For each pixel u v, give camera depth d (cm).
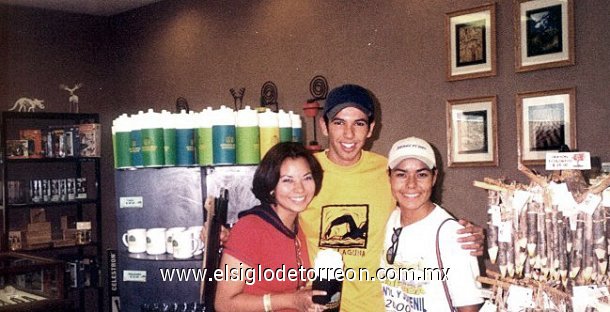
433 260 196
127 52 498
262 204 201
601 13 253
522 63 276
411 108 319
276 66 387
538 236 189
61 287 270
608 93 251
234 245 190
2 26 456
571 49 260
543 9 269
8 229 423
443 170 307
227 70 419
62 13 488
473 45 293
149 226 277
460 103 298
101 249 480
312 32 365
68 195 453
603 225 181
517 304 189
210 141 263
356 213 220
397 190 201
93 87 504
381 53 332
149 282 269
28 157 433
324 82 359
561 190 185
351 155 220
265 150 267
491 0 287
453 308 195
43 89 476
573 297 182
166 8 461
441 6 306
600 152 254
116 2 466
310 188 198
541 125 270
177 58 455
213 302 226
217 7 423
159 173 273
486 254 287
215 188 268
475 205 294
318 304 178
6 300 266
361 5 340
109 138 511
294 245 197
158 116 263
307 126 368
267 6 391
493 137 286
